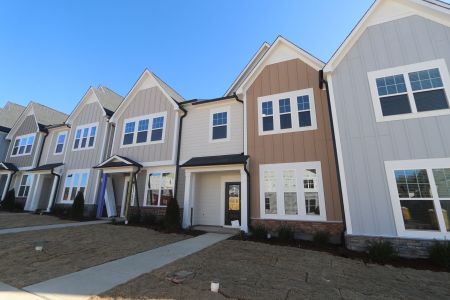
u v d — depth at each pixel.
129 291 4.03
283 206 9.28
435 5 7.78
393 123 7.55
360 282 4.71
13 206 17.30
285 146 9.88
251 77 11.31
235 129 11.64
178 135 12.83
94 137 15.87
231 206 11.17
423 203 6.72
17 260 5.80
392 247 6.41
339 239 8.21
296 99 10.24
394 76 7.95
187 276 4.76
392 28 8.36
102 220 13.19
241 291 4.09
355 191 7.45
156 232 9.77
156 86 14.33
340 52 8.69
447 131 6.95
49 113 21.36
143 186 12.99
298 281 4.66
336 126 8.17
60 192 15.91
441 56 7.55
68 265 5.47
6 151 21.11
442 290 4.38
